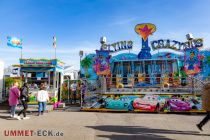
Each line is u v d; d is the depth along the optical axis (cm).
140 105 1414
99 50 1612
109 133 784
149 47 1612
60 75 1772
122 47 1602
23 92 1126
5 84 2052
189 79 1434
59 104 1673
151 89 1436
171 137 738
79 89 2098
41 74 1656
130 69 1592
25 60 1661
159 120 1095
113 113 1376
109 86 1512
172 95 1397
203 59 1900
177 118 1170
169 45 1580
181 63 1797
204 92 807
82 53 1883
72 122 1009
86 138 703
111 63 1638
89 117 1180
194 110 1348
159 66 1561
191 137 739
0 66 1973
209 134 785
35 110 1464
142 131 827
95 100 1481
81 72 2191
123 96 1446
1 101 1978
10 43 1650
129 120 1088
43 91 1270
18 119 1091
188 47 1540
